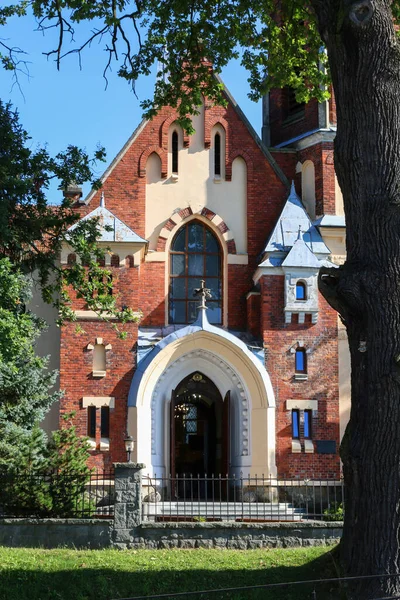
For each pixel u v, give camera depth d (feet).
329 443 100.63
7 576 58.59
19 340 63.77
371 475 50.08
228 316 107.86
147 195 109.29
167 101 81.76
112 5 73.10
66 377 100.22
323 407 101.60
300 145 113.39
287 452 99.96
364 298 51.31
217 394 106.01
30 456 78.23
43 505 72.79
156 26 78.69
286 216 107.65
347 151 53.42
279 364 102.12
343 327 104.83
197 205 109.70
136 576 59.52
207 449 110.11
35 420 86.63
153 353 100.68
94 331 101.60
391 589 48.65
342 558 52.03
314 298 103.55
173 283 108.78
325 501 98.89
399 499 49.49
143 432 99.40
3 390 86.07
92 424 99.81
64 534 68.49
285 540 68.69
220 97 80.53
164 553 65.92
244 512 89.86
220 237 109.50
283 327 102.99
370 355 50.96
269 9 76.07
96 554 65.00
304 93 83.30
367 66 52.60
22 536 68.64
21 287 75.92
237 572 59.98
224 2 77.30
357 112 53.06
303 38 79.66
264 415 100.22
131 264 103.71
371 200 52.26
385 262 51.31
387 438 49.78
